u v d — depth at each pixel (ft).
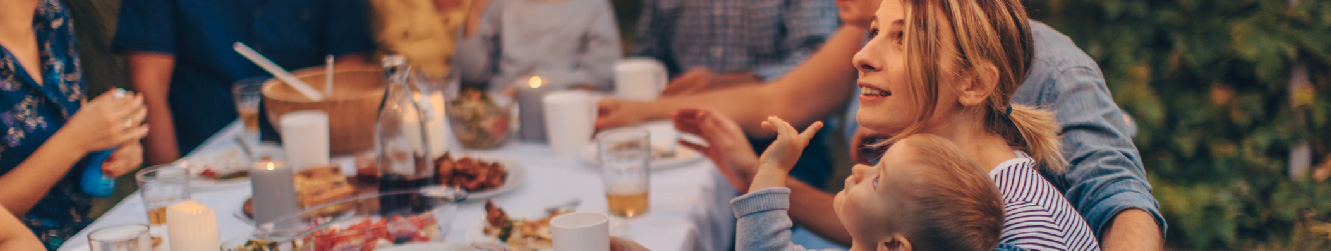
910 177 4.36
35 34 6.97
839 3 6.48
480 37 11.46
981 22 4.61
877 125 4.77
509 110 7.73
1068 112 5.27
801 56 10.02
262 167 5.75
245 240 5.19
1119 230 4.84
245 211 6.11
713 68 11.02
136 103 6.55
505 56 11.56
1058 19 10.47
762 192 4.82
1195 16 10.03
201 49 9.66
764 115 7.40
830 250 5.82
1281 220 9.78
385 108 6.28
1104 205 4.96
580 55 11.64
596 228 4.99
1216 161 10.23
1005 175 4.66
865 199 4.49
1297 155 9.98
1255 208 9.87
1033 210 4.51
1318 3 9.57
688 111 5.97
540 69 11.36
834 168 11.78
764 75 9.49
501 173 6.68
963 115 4.75
